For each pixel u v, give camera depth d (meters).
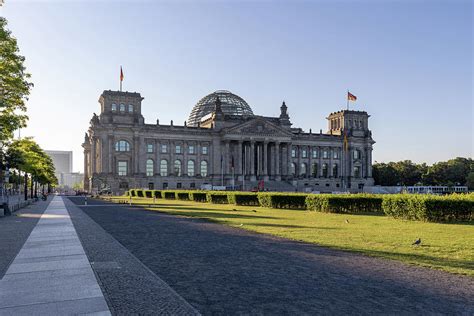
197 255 22.56
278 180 176.38
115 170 157.75
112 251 23.61
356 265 19.81
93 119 155.88
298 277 17.38
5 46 37.53
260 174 175.62
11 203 81.00
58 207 70.31
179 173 170.25
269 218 46.69
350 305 13.47
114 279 16.77
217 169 173.38
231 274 17.94
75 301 13.66
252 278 17.19
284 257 21.94
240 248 24.97
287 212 56.94
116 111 159.38
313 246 25.72
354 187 195.50
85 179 189.12
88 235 30.92
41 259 21.05
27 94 41.12
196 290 15.30
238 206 74.06
